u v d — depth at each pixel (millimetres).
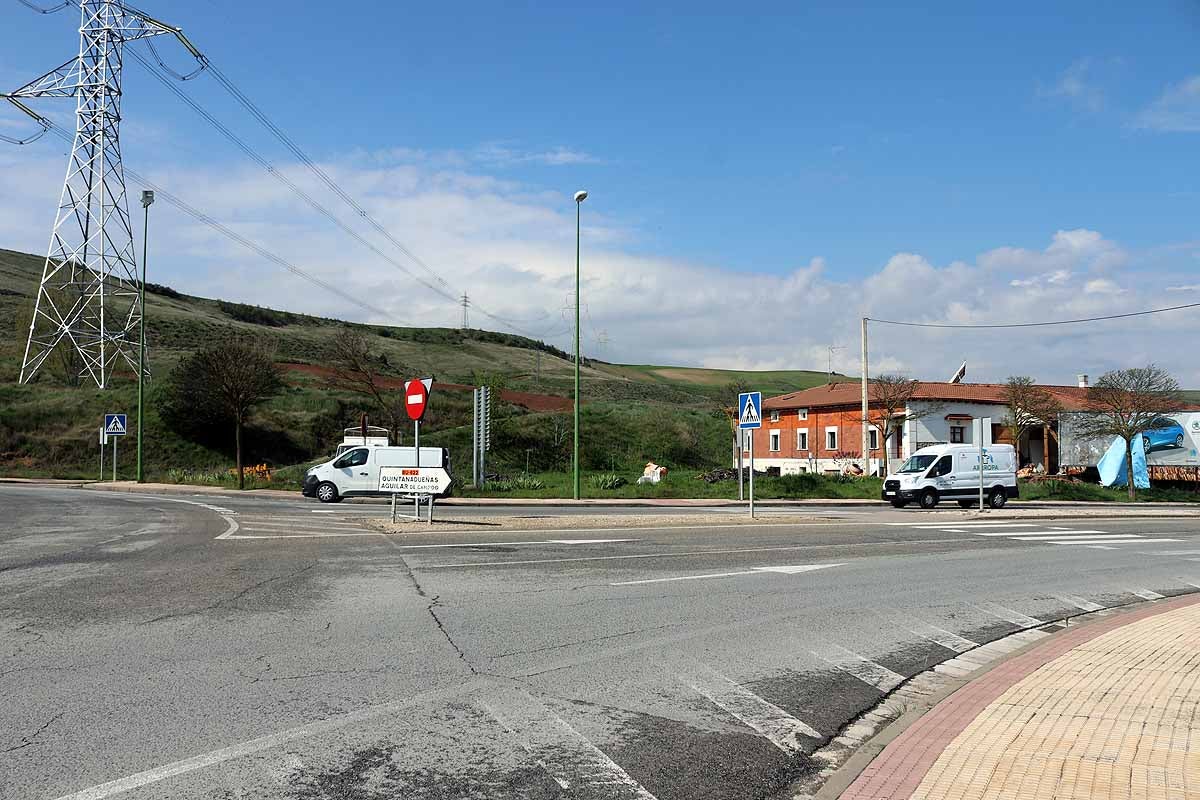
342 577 10766
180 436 48562
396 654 7098
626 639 7918
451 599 9484
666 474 41531
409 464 28828
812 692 6520
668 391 102250
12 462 46156
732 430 54562
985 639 8641
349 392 56781
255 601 9148
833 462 55406
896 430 52938
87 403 51406
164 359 69625
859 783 4551
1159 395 40031
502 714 5672
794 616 9242
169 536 15648
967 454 29781
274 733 5164
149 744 4934
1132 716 5637
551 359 125188
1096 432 41812
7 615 8344
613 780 4637
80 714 5426
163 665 6590
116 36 51719
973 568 13312
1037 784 4445
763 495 33969
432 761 4805
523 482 34188
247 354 38344
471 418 54469
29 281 108625
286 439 50438
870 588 11156
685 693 6332
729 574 11797
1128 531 20422
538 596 9805
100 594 9477
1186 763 4723
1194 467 42750
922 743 5191
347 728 5293
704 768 4879
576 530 17172
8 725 5203
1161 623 9047
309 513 22109
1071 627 9398
